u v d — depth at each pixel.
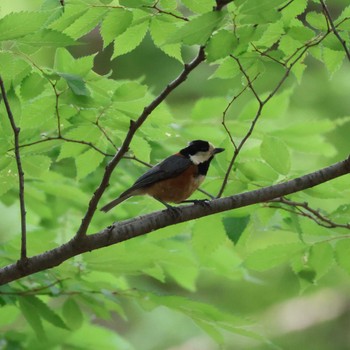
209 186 10.32
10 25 7.62
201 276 21.70
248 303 21.94
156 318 21.73
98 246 9.16
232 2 7.84
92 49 22.62
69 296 10.34
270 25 8.80
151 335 21.52
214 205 9.52
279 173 9.92
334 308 22.50
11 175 9.83
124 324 21.80
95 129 9.61
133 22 8.75
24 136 9.16
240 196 9.55
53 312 9.89
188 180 11.05
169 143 13.13
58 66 9.27
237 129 12.66
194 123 12.96
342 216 9.95
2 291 9.76
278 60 8.93
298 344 21.72
